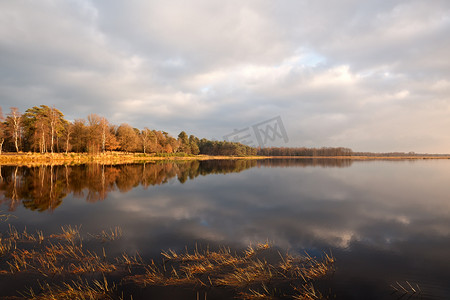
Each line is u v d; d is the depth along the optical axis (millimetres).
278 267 8344
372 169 52969
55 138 69000
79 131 74625
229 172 44812
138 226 12953
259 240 11078
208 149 152500
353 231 12430
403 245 10539
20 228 12414
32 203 17922
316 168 56188
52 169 39562
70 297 6535
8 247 9820
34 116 67500
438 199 20688
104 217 14609
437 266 8539
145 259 8914
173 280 7410
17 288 6926
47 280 7379
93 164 52469
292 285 7207
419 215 15695
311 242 10867
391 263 8750
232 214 15664
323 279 7559
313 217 15078
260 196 21828
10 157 50594
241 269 8117
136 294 6664
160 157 96062
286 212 16250
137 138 94500
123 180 30516
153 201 19297
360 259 9070
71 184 26406
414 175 40031
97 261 8703
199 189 25344
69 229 12227
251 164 73188
